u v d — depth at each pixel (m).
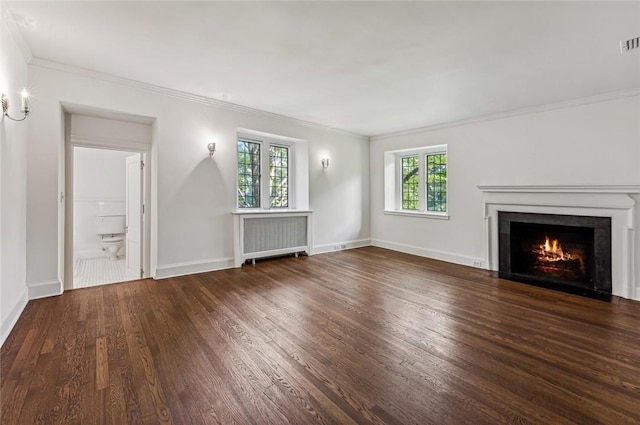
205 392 1.69
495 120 4.53
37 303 2.98
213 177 4.29
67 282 3.64
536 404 1.61
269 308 2.97
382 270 4.51
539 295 3.41
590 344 2.27
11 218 2.46
